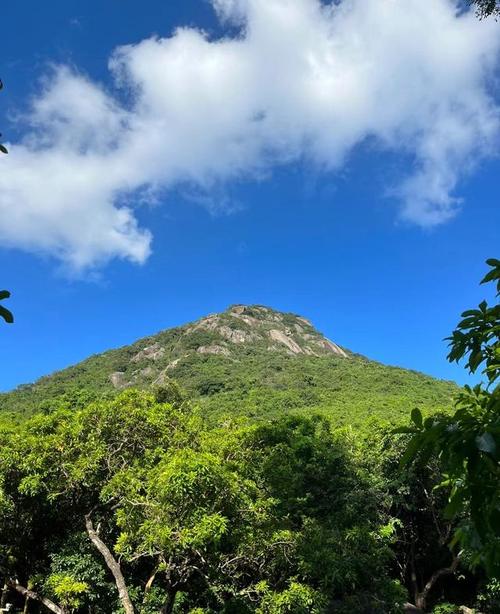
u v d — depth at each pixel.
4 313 2.13
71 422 11.69
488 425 1.74
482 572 15.01
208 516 7.98
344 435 17.44
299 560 9.73
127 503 9.32
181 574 9.56
